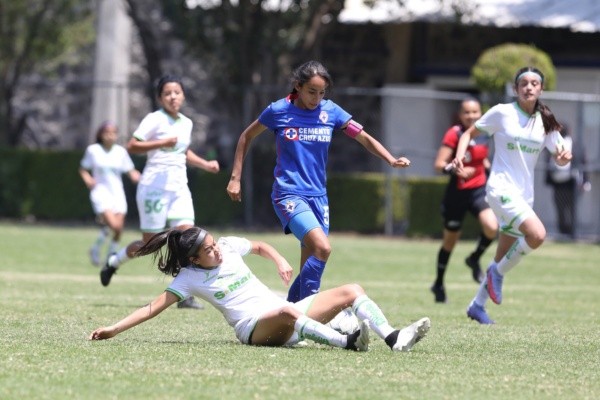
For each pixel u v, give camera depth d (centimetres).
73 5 8994
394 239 7550
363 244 7038
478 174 4075
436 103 8462
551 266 5922
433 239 7575
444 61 8488
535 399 2042
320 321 2572
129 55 9112
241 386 2078
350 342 2492
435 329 3119
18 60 8938
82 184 8219
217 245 2586
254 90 7725
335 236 7675
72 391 1995
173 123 3684
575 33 8225
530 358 2567
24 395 1952
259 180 7969
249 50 7981
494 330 3139
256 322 2556
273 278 4922
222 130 8875
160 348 2511
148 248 2581
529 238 3228
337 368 2291
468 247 6950
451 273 5397
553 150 3334
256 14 7950
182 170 3712
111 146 5141
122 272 5084
